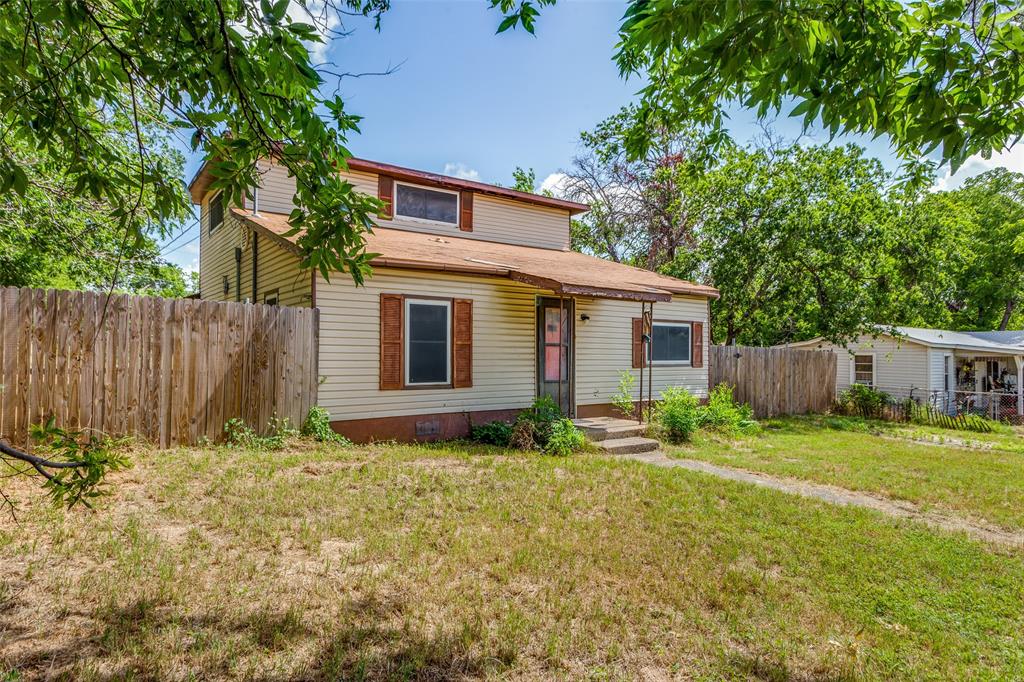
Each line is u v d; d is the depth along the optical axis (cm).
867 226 1516
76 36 244
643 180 2019
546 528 474
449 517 489
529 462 729
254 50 230
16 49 236
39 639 279
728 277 1650
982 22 253
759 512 539
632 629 317
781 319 1736
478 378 961
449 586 356
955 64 245
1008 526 545
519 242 1319
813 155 1587
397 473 625
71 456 230
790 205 1569
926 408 1471
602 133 2023
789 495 607
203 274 1418
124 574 346
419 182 1155
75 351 629
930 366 1847
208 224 1364
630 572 390
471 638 296
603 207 2148
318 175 267
